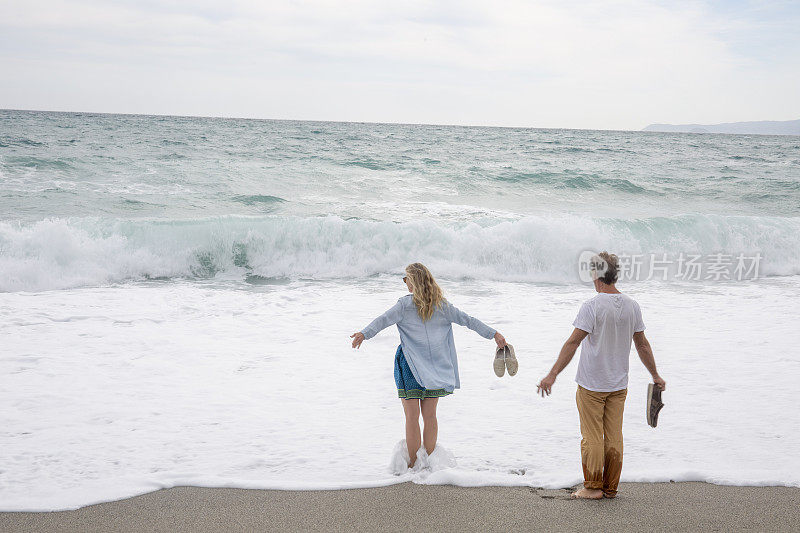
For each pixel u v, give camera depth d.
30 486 4.21
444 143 61.31
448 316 4.45
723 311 10.09
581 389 4.00
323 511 3.73
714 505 3.83
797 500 3.92
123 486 4.09
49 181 21.77
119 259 12.42
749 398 6.16
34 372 6.79
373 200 22.17
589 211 21.80
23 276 11.31
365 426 5.47
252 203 20.34
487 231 14.03
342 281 12.57
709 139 123.44
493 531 3.46
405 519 3.61
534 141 73.62
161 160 29.33
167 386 6.47
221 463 4.62
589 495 3.93
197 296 10.78
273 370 7.06
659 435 5.23
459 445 4.99
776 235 15.28
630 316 3.94
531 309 10.21
